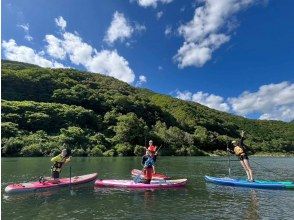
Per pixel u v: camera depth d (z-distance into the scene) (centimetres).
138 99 15038
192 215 1591
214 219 1514
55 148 8112
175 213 1631
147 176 2508
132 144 10250
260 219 1519
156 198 2033
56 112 10206
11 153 7725
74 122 10406
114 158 7431
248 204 1866
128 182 2508
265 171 4412
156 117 14250
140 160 6488
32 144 8006
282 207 1778
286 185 2428
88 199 1988
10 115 9156
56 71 16112
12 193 2150
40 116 9619
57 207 1762
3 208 1734
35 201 1916
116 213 1625
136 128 10556
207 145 12725
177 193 2228
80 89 13350
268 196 2119
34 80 12706
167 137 11300
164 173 3816
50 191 2253
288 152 16600
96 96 13288
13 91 11756
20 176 3169
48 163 5088
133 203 1875
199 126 15038
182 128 14588
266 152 15788
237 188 2469
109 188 2403
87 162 5616
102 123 11188
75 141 9094
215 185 2619
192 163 5969
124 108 13462
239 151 2638
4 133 8331
